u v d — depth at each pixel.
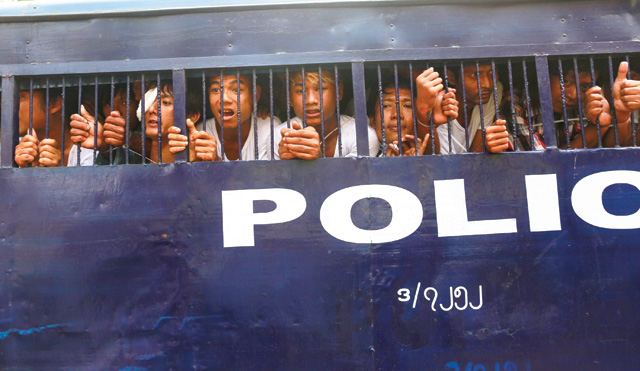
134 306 3.02
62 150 3.18
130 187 3.10
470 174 3.10
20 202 3.10
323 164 3.10
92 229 3.08
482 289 3.02
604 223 3.08
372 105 3.93
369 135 3.64
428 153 3.67
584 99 3.69
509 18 3.25
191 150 3.35
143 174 3.11
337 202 3.07
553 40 3.24
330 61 3.18
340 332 2.99
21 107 3.58
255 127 3.16
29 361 3.00
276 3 3.21
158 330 3.01
